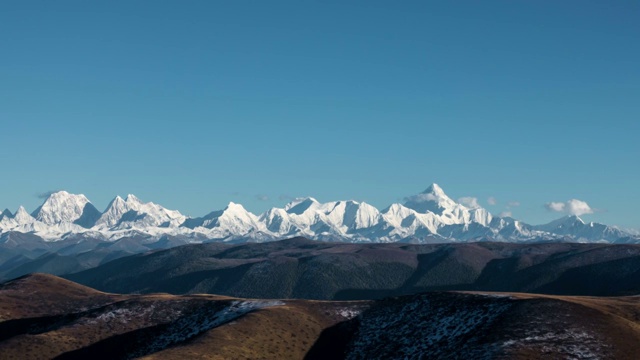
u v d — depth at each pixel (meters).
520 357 158.12
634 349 166.12
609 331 173.50
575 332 172.25
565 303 189.88
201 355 184.00
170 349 192.50
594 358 160.38
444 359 172.62
